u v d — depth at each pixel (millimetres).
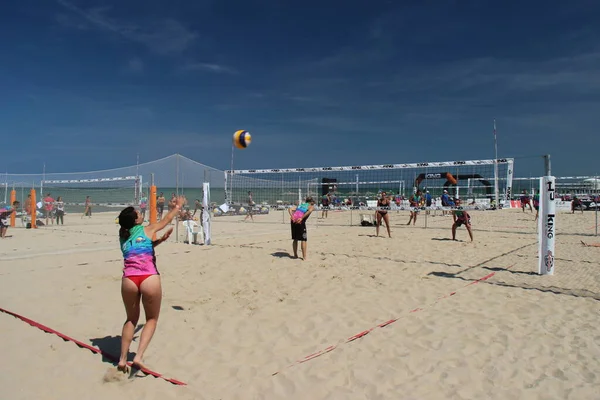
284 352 3607
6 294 5375
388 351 3602
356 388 2975
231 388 2973
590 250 9211
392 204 16766
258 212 22500
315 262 7562
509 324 4242
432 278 6273
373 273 6625
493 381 3070
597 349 3613
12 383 3000
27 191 26672
